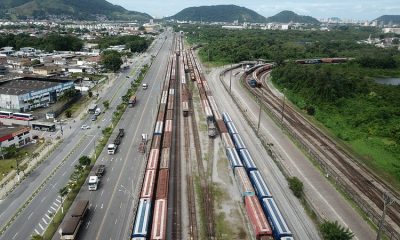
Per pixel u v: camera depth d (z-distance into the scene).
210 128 96.12
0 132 84.81
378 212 61.53
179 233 54.28
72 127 101.94
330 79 140.50
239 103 130.50
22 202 62.31
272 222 51.62
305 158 82.88
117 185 68.62
